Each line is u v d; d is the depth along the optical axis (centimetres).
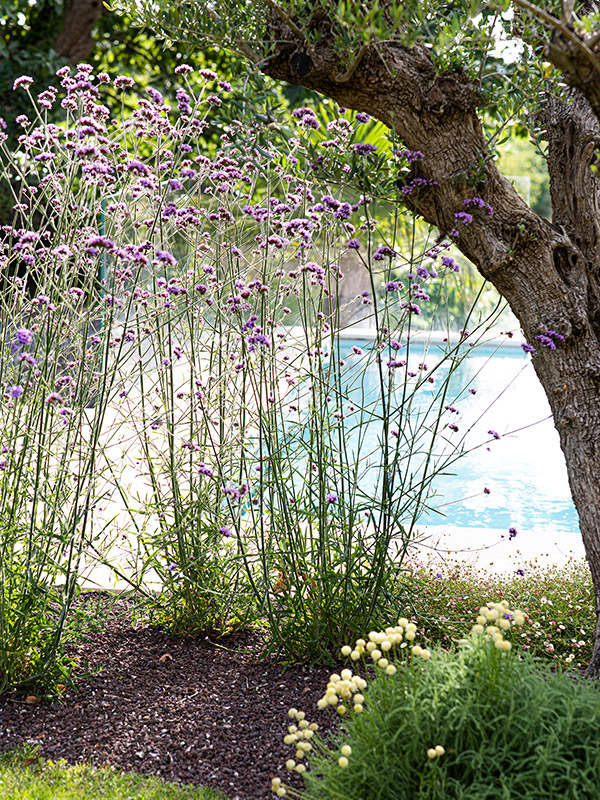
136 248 296
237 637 347
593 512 305
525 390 1024
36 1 1084
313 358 361
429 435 797
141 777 243
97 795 229
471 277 1134
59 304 306
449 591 374
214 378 350
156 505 342
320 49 291
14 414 300
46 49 1117
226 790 241
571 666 309
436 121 303
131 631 350
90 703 290
